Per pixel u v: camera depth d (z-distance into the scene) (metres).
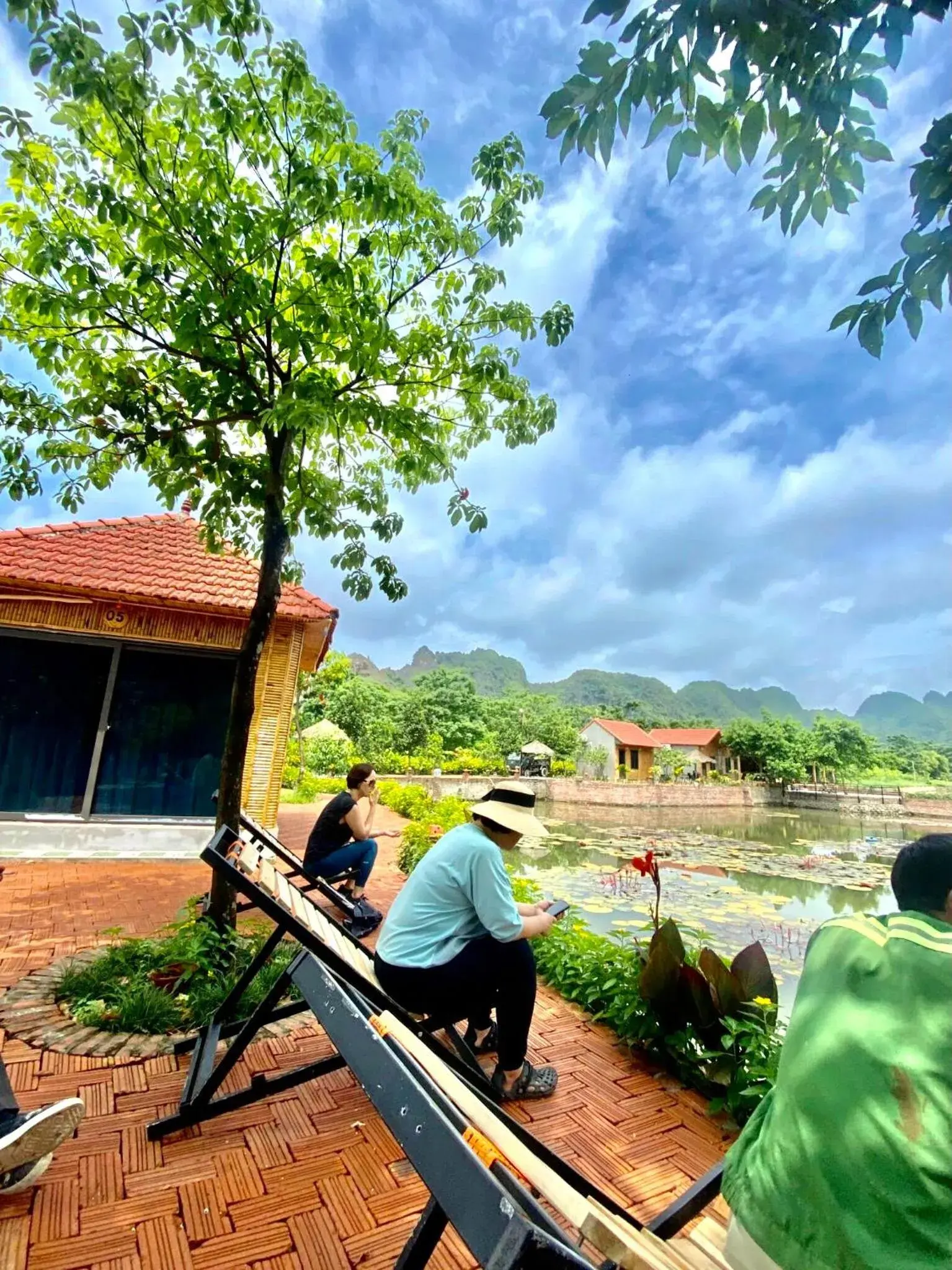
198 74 3.10
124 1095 2.42
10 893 5.16
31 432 3.98
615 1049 3.11
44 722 7.06
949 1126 0.98
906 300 1.34
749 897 10.13
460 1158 0.94
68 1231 1.76
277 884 2.33
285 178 3.56
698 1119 2.54
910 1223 0.95
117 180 3.61
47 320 3.99
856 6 1.16
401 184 3.48
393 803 14.52
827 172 1.34
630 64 1.30
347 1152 2.16
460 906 2.49
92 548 7.81
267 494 4.07
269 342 3.82
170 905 5.07
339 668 30.14
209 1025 2.66
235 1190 1.96
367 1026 1.39
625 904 9.12
